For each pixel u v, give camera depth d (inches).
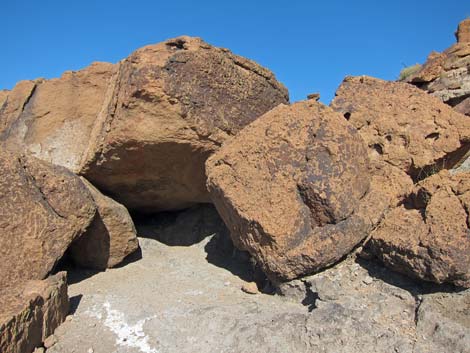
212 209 253.3
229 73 217.2
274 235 161.3
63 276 161.5
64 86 262.5
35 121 259.4
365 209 165.5
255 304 162.1
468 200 140.3
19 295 143.0
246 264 205.8
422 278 141.9
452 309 133.8
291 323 143.6
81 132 254.7
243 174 172.1
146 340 147.3
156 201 247.3
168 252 233.3
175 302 169.2
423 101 194.7
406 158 185.3
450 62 269.1
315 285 156.6
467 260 133.6
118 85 211.3
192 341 145.3
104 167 216.5
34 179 177.9
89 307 167.0
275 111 177.9
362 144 173.0
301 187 163.3
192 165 217.0
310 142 168.1
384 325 135.9
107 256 207.3
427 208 147.1
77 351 142.2
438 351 123.0
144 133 198.7
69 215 180.9
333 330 135.8
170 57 200.4
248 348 139.1
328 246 157.8
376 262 159.0
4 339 121.7
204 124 203.2
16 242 163.9
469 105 256.7
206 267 210.1
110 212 207.5
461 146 186.2
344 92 205.0
